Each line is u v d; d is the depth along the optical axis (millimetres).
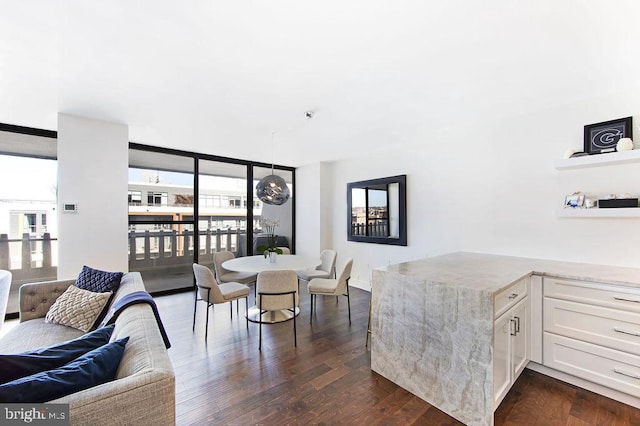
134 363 1095
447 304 1836
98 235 3049
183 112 2840
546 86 2318
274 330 3088
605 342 1938
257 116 2955
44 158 3543
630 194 2324
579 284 2051
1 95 2449
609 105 2443
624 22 1525
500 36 1662
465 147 3461
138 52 1809
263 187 3561
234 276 3828
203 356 2498
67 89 2334
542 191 2838
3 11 1418
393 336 2139
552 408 1857
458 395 1758
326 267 4320
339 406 1856
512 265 2506
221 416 1753
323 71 2055
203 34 1625
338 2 1378
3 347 1793
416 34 1637
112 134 3129
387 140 3934
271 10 1429
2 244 3367
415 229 4047
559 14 1468
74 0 1355
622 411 1822
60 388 901
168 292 4504
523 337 2137
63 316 2145
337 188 5410
